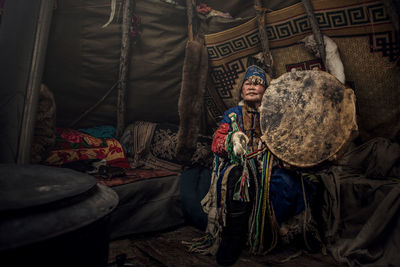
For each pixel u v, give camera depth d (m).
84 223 0.92
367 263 1.68
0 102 1.97
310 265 1.73
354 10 1.93
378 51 1.98
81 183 1.13
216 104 3.13
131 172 2.52
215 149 1.88
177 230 2.36
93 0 2.42
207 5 2.82
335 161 1.59
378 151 2.11
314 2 2.05
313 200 1.88
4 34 2.05
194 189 2.45
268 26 2.38
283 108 1.74
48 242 0.83
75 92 2.71
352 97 1.61
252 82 2.01
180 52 2.97
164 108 3.27
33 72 2.00
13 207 0.81
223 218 1.73
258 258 1.81
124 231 2.15
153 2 2.65
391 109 2.13
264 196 1.79
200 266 1.72
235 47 2.63
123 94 2.90
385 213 1.68
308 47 2.25
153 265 1.74
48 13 2.06
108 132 2.98
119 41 2.68
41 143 2.22
